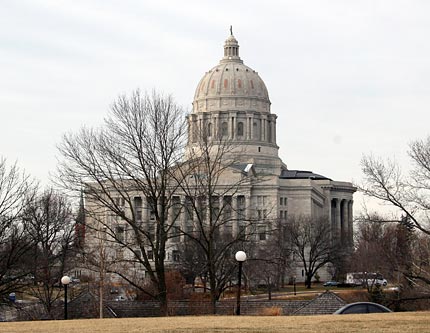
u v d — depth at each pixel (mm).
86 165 63625
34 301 84375
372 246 138125
